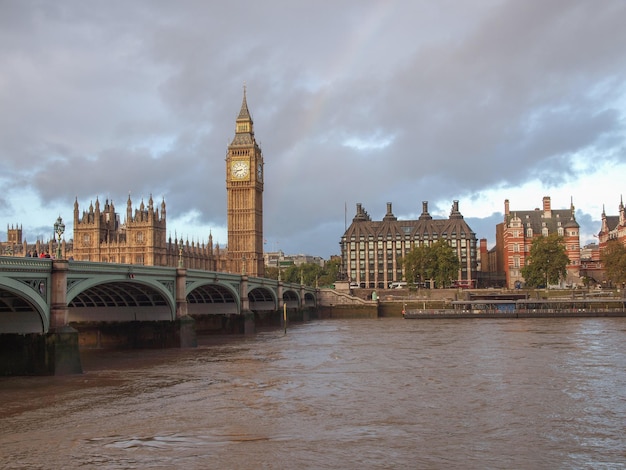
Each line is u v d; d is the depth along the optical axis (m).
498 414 42.56
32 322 61.06
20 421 41.75
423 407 44.88
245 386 54.34
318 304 193.12
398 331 116.00
